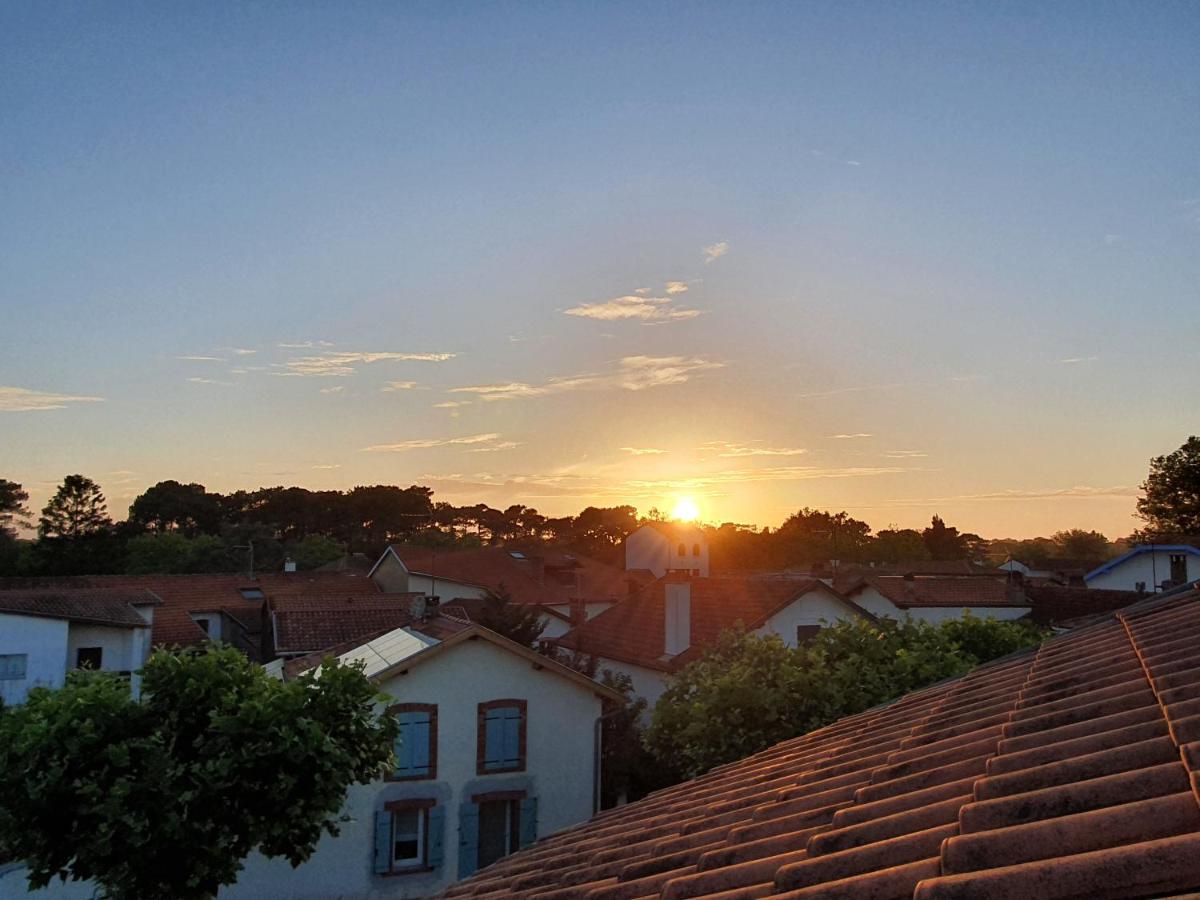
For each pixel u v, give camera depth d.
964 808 3.77
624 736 26.06
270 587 57.22
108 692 14.20
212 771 13.90
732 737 16.14
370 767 15.81
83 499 75.94
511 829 22.61
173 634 43.97
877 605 41.12
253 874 20.28
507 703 22.58
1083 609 40.00
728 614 31.83
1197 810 3.07
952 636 19.53
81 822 13.55
